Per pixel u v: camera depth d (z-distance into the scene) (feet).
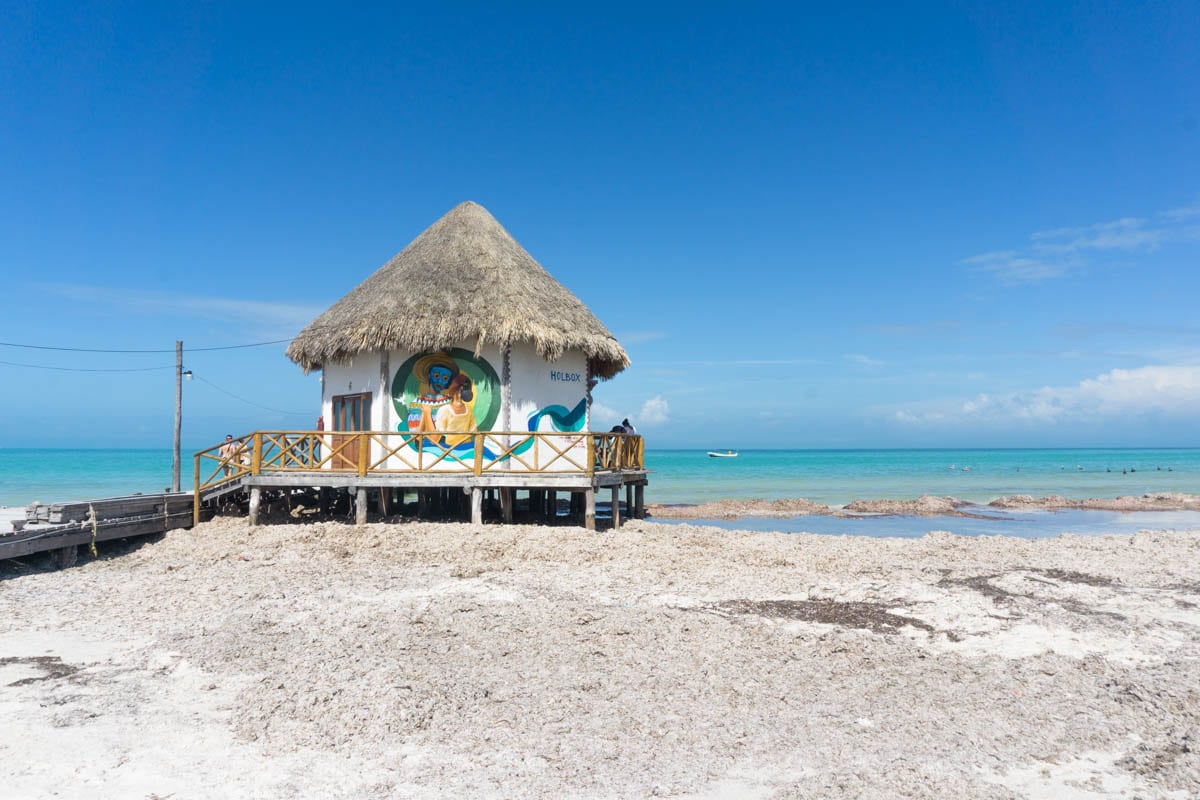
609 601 37.14
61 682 25.81
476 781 19.17
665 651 28.66
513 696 24.40
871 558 52.44
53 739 21.22
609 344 64.49
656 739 21.59
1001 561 51.72
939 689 25.57
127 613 35.42
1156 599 39.19
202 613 35.40
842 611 35.81
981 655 29.22
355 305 64.59
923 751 21.09
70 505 49.19
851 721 22.95
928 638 31.53
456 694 24.31
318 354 62.80
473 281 62.80
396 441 60.70
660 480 187.32
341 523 58.29
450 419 60.85
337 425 65.77
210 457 59.98
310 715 22.72
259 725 22.13
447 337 58.34
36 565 46.88
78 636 31.53
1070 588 41.32
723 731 22.12
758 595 39.14
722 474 217.56
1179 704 24.23
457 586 40.65
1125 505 119.24
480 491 58.34
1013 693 25.26
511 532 54.60
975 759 20.68
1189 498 125.59
